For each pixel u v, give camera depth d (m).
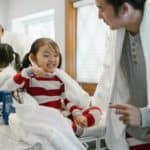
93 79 2.89
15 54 1.71
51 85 1.43
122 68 1.21
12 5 4.01
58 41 3.16
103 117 1.34
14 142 1.02
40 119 1.08
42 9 3.40
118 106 0.97
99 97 1.36
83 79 3.01
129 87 1.23
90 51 2.91
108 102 1.22
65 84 1.48
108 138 1.23
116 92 1.21
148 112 0.97
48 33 3.65
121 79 1.20
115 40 1.16
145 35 1.00
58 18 3.14
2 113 1.32
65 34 3.03
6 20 4.16
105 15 1.02
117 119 1.19
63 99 1.47
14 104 1.29
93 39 2.86
